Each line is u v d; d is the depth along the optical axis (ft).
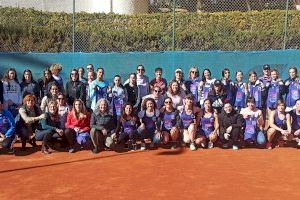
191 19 60.54
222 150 33.55
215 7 76.33
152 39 52.19
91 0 68.39
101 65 45.62
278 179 26.73
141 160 30.53
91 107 35.86
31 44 50.16
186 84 38.42
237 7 76.69
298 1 79.56
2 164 29.43
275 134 34.04
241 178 26.81
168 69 46.62
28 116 32.58
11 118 32.14
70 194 23.90
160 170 28.25
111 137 32.81
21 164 29.43
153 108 33.58
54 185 25.32
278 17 62.59
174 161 30.37
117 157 31.27
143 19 60.08
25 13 59.06
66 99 34.94
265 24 62.18
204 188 24.98
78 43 51.16
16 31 50.01
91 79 36.63
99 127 32.14
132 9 68.74
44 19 58.29
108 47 51.42
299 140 34.22
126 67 46.03
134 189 24.73
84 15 59.21
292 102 37.88
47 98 33.73
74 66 45.34
